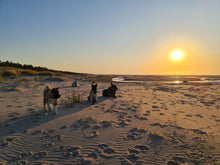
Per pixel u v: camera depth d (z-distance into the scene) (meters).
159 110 6.72
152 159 3.00
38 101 8.08
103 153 3.20
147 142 3.69
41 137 3.90
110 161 2.93
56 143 3.62
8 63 36.28
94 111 6.24
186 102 8.61
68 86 16.50
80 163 2.86
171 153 3.22
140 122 5.06
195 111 6.67
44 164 2.82
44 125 4.68
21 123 4.82
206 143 3.66
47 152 3.24
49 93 5.64
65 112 6.07
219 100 9.26
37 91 11.59
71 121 5.02
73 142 3.67
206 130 4.49
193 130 4.47
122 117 5.54
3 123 4.81
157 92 12.66
